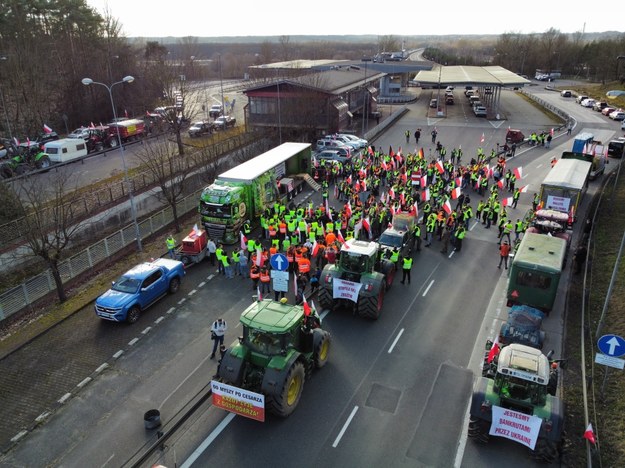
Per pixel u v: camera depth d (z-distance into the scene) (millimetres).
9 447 14031
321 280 20797
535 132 61125
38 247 21578
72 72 64750
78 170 44844
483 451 13539
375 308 19859
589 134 42312
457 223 29688
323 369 17172
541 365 12922
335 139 53344
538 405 12750
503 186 38406
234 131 63094
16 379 17062
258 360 14625
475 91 103000
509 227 26906
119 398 15969
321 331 16969
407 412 15055
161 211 31875
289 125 55312
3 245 26609
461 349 18391
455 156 47750
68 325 20469
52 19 69562
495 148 53438
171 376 17031
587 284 23047
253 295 22766
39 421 15016
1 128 51625
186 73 102312
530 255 20297
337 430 14312
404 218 27188
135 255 27875
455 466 13047
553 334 19172
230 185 29766
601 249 26656
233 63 156625
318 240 26172
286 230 28000
